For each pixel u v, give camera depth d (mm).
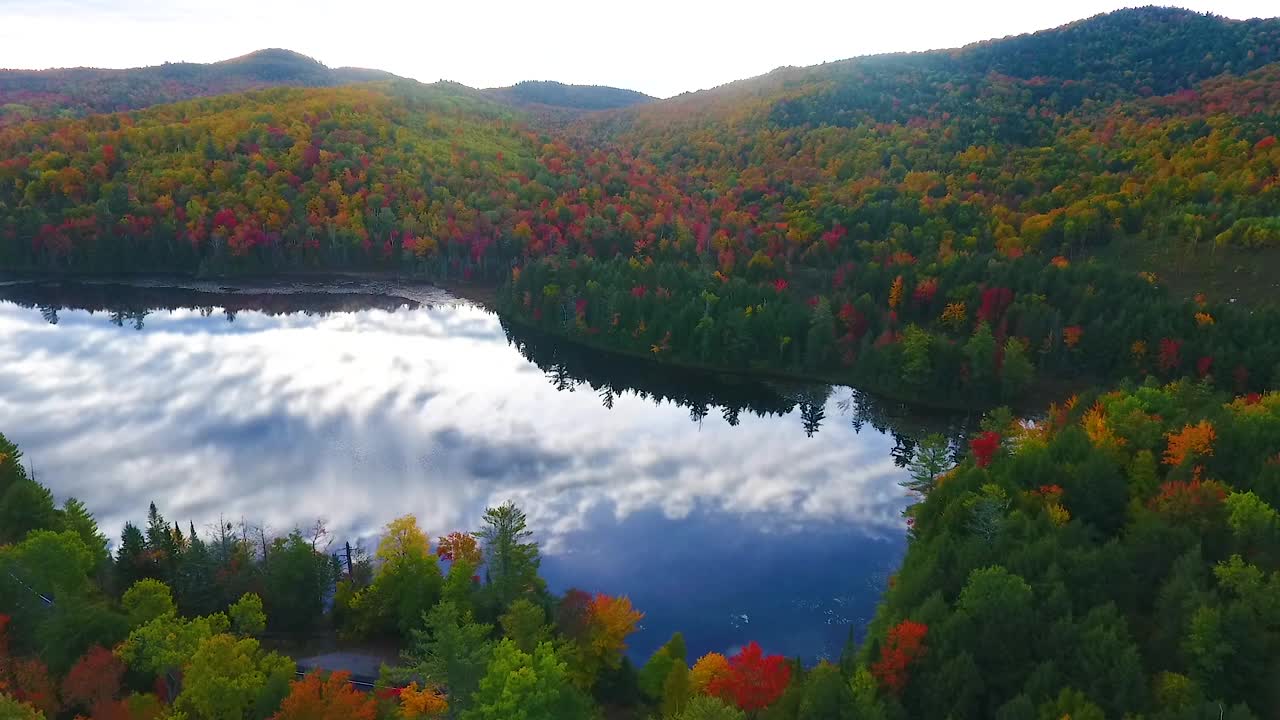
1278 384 117062
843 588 78750
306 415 125375
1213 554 64062
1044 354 138500
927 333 141625
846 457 114812
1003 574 54719
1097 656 47469
